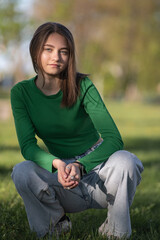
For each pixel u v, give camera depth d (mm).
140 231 2939
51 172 2371
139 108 25875
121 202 2408
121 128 12961
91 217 3172
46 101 2549
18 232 2836
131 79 38969
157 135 11297
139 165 2461
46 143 2691
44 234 2490
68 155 2652
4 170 5211
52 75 2516
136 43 29266
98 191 2549
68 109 2547
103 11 28031
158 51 29516
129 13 28469
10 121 14672
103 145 2465
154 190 4359
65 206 2584
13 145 8344
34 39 2502
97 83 39344
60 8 23703
